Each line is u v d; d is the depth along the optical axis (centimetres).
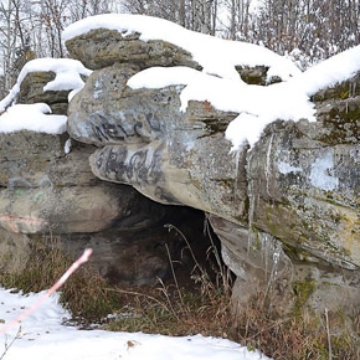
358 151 327
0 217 666
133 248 663
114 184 620
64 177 624
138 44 485
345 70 342
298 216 355
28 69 698
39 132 628
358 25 857
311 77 361
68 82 681
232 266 460
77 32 532
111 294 593
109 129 514
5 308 558
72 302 569
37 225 623
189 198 429
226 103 402
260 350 384
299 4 1085
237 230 425
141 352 386
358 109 332
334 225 340
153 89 447
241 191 386
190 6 1106
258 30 1012
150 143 474
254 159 373
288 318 399
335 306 376
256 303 423
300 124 350
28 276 619
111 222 624
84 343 410
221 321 438
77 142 631
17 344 417
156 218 655
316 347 369
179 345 403
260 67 494
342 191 334
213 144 400
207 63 463
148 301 581
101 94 512
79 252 646
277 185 360
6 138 646
